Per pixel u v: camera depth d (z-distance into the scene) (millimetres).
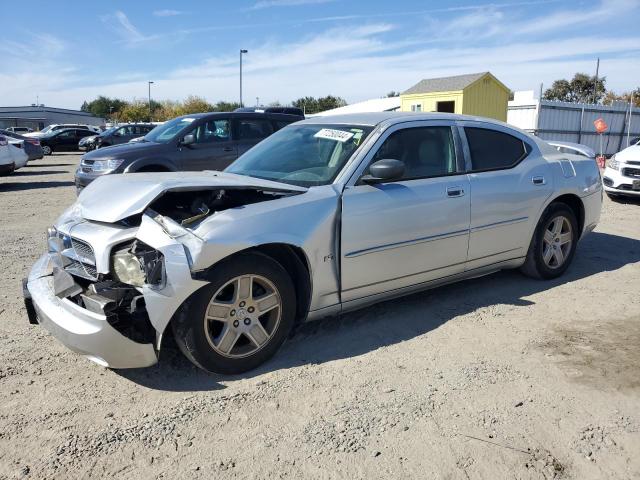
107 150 9602
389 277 4031
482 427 2908
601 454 2707
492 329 4172
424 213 4117
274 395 3221
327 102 66750
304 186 3902
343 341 3961
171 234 3148
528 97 25500
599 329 4180
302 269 3648
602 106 26594
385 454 2689
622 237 7430
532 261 5152
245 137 10234
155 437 2832
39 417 3010
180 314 3186
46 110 71562
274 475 2547
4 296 4992
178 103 62219
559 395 3230
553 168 5148
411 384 3346
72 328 3117
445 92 27219
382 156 4066
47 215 9586
